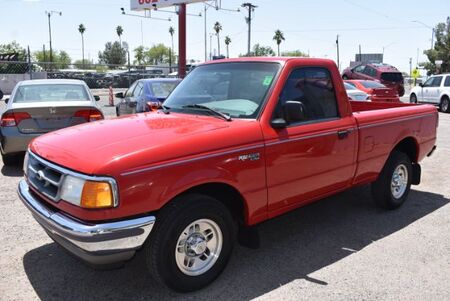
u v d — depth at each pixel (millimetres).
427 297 3586
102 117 7961
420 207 5934
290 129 4109
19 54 37125
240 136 3709
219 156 3541
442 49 54188
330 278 3902
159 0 22172
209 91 4508
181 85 4938
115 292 3643
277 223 5293
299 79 4336
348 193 6504
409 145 6039
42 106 7480
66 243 3279
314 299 3547
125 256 3207
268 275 3955
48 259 4223
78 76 35531
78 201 3111
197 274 3611
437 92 21000
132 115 4531
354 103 7047
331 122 4547
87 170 3098
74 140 3598
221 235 3709
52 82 8781
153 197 3207
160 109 4672
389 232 5008
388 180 5516
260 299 3543
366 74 29328
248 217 3873
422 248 4562
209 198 3580
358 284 3793
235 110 4102
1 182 6938
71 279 3852
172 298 3551
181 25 21875
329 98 4648
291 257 4340
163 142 3365
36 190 3631
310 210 5766
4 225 5078
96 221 3068
